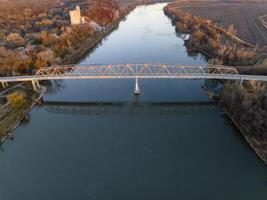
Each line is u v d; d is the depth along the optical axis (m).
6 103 94.50
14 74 113.56
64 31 172.50
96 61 137.75
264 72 103.06
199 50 145.75
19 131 83.31
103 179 63.06
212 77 94.56
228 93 88.12
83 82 117.06
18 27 195.62
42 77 103.25
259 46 137.62
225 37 156.25
